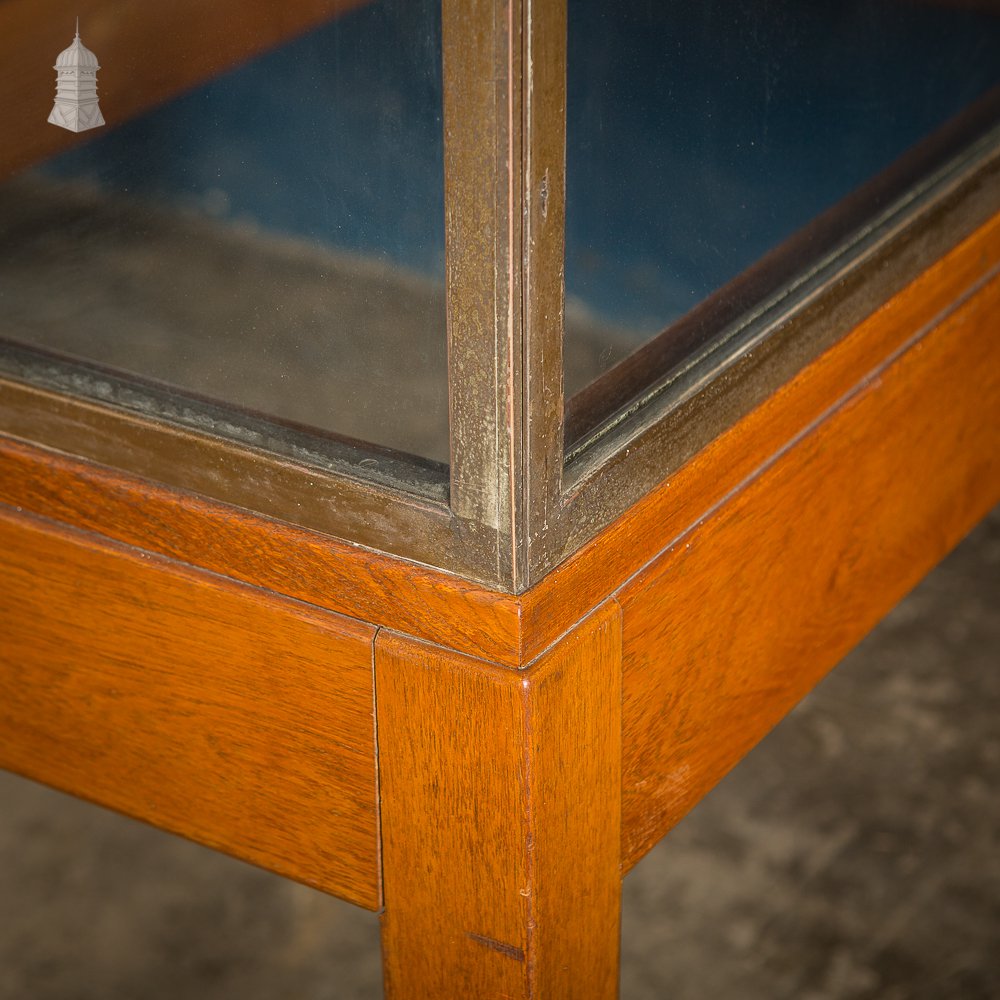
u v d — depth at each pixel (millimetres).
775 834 1146
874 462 781
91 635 679
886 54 702
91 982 1036
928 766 1214
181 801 702
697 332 627
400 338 537
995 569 1459
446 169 494
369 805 636
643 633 629
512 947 624
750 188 633
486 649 563
